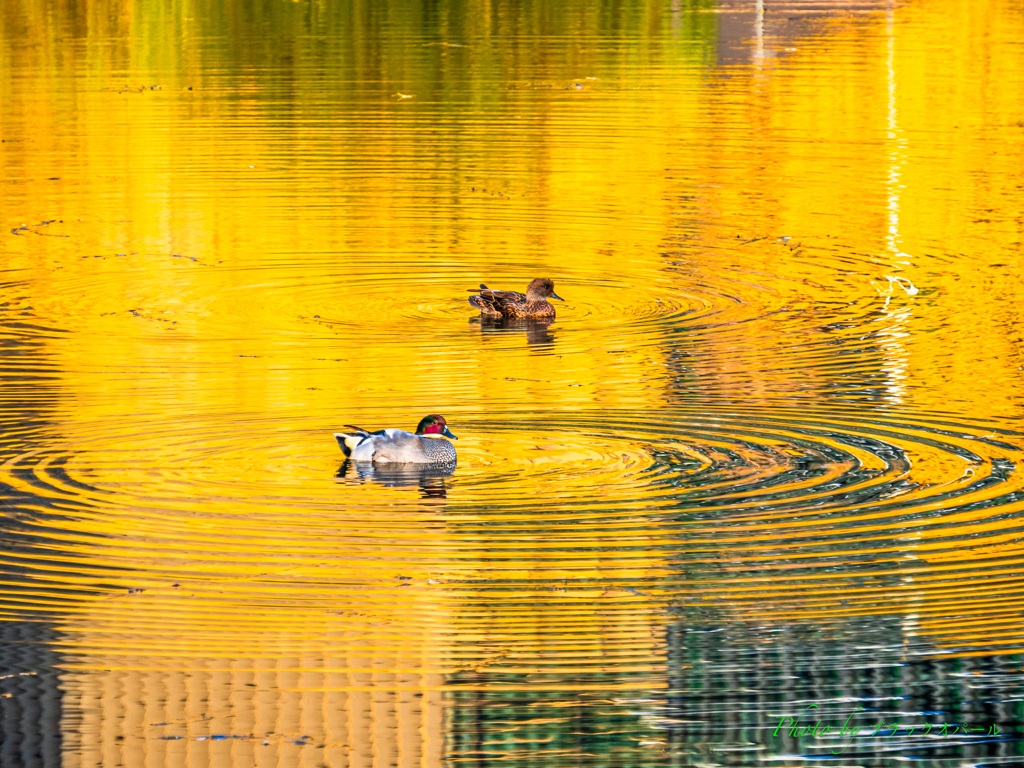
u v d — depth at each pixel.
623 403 18.23
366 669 11.41
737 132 36.97
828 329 21.94
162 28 54.34
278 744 10.43
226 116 39.03
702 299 23.78
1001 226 28.05
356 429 16.23
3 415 17.66
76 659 11.48
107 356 20.53
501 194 30.81
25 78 44.25
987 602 12.48
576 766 10.25
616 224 28.45
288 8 59.25
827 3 61.56
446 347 21.23
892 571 13.12
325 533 13.97
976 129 37.16
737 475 15.58
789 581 12.95
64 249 26.50
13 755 10.20
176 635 11.88
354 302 23.72
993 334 21.50
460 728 10.64
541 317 22.69
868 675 11.30
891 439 16.75
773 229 28.06
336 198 30.53
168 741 10.41
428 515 14.44
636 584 12.91
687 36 53.38
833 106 40.31
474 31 54.62
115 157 33.97
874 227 28.12
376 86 43.62
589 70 46.41
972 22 56.19
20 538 13.79
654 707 10.85
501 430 17.17
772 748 10.43
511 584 12.91
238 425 17.33
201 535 13.90
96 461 16.02
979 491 15.06
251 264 25.77
